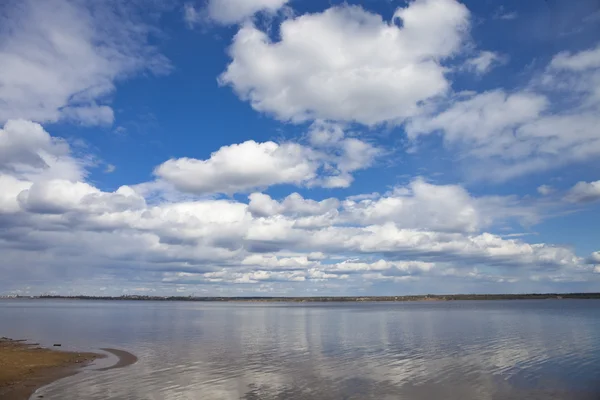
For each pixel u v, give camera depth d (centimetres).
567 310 12900
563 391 2547
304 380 2827
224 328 7088
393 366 3316
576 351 4022
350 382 2767
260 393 2495
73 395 2434
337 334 5909
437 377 2914
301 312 14688
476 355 3838
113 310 16900
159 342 4988
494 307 17250
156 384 2706
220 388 2609
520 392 2527
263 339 5291
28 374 2995
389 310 15975
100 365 3366
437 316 10531
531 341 4825
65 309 17688
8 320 9412
